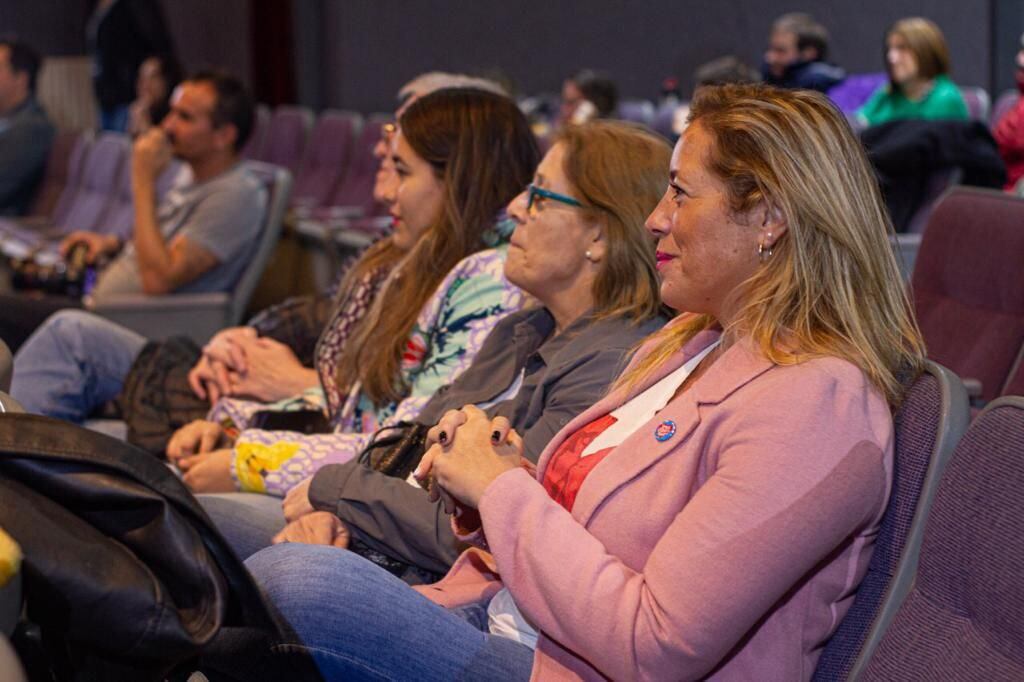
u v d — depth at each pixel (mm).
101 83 9422
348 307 2471
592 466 1516
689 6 8234
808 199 1343
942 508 1274
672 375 1552
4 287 5492
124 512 1175
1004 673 1166
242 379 2654
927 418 1331
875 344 1360
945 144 4246
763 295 1368
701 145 1396
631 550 1382
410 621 1400
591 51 8445
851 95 6852
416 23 8625
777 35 5699
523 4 8492
